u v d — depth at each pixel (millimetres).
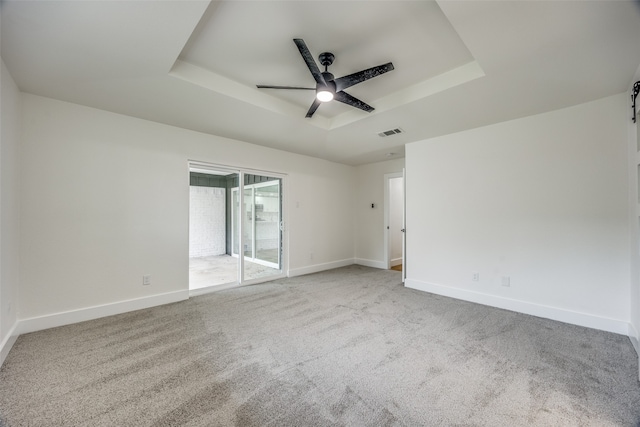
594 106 2777
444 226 3928
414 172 4305
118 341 2430
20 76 2328
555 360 2135
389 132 3895
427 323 2869
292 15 1905
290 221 5062
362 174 6254
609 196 2691
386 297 3781
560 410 1594
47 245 2707
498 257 3404
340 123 3752
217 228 7613
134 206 3258
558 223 2984
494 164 3457
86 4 1577
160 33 1867
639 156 2334
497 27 1794
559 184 2980
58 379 1857
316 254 5527
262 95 3146
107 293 3057
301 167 5238
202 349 2299
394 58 2430
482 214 3555
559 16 1683
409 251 4336
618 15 1660
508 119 3301
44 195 2697
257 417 1532
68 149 2840
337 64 2537
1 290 2154
